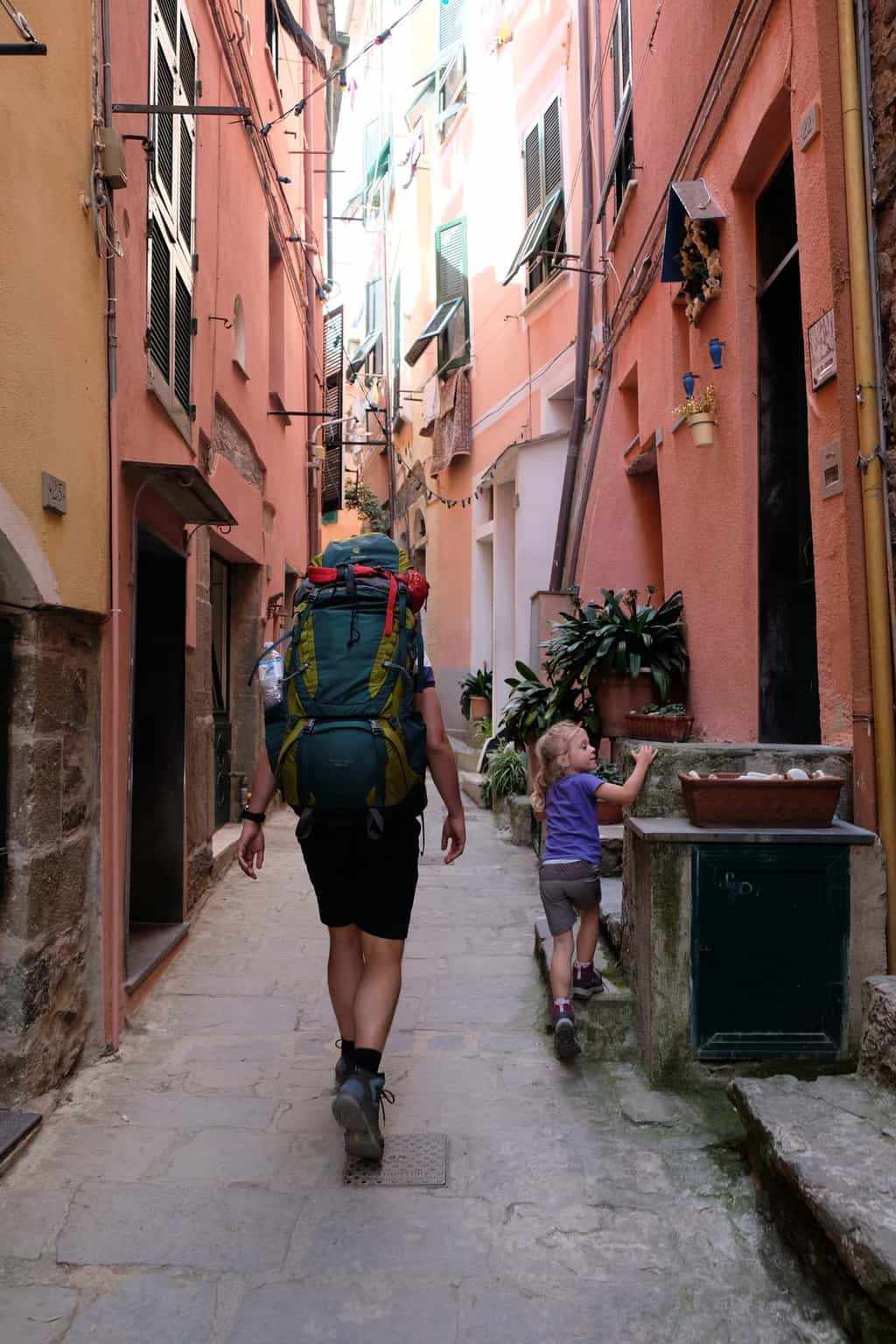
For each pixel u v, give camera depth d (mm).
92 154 3512
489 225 13977
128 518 4082
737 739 5000
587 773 3787
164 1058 3688
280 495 10375
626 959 3881
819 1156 2295
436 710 3016
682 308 6199
